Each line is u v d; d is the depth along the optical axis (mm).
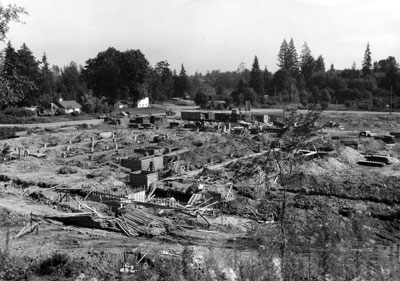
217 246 21375
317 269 13031
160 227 25109
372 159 45812
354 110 114375
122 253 20984
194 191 31969
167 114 107750
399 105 116500
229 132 69875
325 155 45031
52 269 19281
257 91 147250
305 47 176875
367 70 153625
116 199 29203
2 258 19359
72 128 76188
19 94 28953
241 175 35688
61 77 173875
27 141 59656
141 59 125812
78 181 35688
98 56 129125
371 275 12508
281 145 17250
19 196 31781
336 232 13867
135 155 47906
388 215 26984
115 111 114312
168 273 17547
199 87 197625
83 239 23344
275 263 13773
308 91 139000
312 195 31297
